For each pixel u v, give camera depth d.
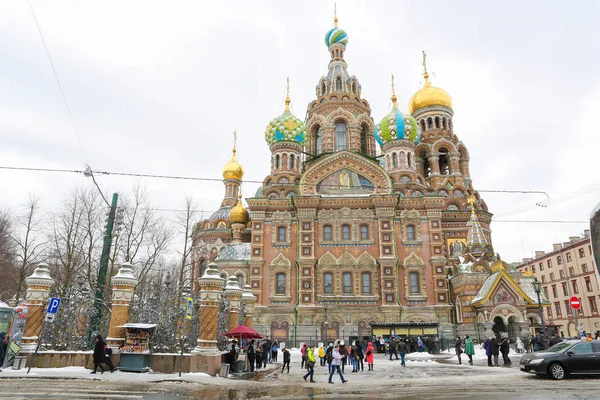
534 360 20.31
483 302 47.09
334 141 69.50
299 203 55.62
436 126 73.44
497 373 23.94
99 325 26.39
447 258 57.62
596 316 72.38
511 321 48.09
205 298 23.95
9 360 22.16
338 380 21.97
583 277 76.06
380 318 51.41
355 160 59.44
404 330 45.34
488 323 46.47
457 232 62.16
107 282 37.84
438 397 14.68
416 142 68.94
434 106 73.56
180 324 25.67
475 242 54.38
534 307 51.25
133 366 21.97
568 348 20.11
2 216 57.44
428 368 28.48
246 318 38.12
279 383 20.48
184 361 22.67
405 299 52.38
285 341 51.00
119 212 40.81
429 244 54.34
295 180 63.69
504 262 52.75
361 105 71.88
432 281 52.91
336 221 55.41
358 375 24.55
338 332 51.09
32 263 48.50
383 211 55.12
